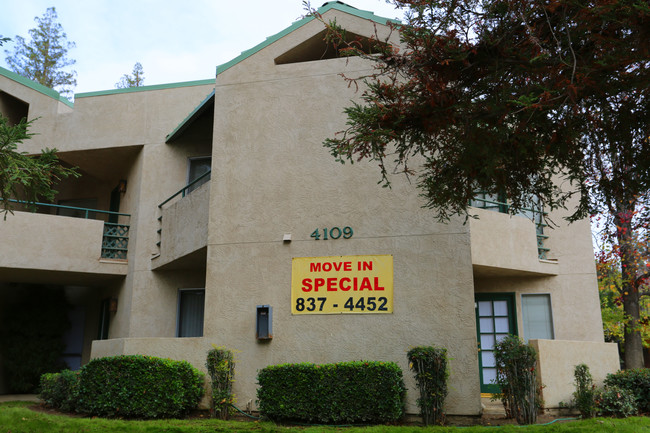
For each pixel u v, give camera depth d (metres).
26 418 9.57
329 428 8.88
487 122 6.04
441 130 6.36
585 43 5.63
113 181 18.11
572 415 10.04
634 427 8.40
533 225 12.80
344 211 10.79
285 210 11.10
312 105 11.48
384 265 10.34
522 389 9.16
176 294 14.50
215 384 10.14
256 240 11.11
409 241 10.33
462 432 8.20
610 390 10.13
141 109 15.82
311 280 10.63
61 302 16.86
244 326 10.76
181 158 15.34
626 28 5.09
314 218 10.91
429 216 10.33
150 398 9.86
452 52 5.81
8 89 16.09
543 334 12.80
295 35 11.91
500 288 13.04
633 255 15.92
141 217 15.06
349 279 10.46
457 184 6.70
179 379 10.04
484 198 12.81
